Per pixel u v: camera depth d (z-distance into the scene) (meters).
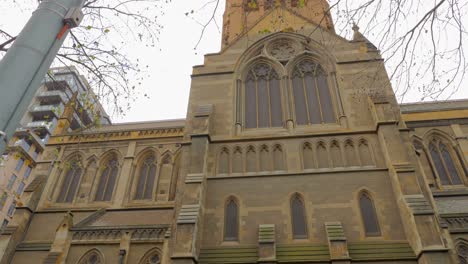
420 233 14.73
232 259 16.02
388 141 18.59
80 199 31.33
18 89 4.61
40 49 5.12
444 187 28.06
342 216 17.09
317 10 33.94
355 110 21.06
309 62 24.53
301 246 16.28
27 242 28.66
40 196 31.61
